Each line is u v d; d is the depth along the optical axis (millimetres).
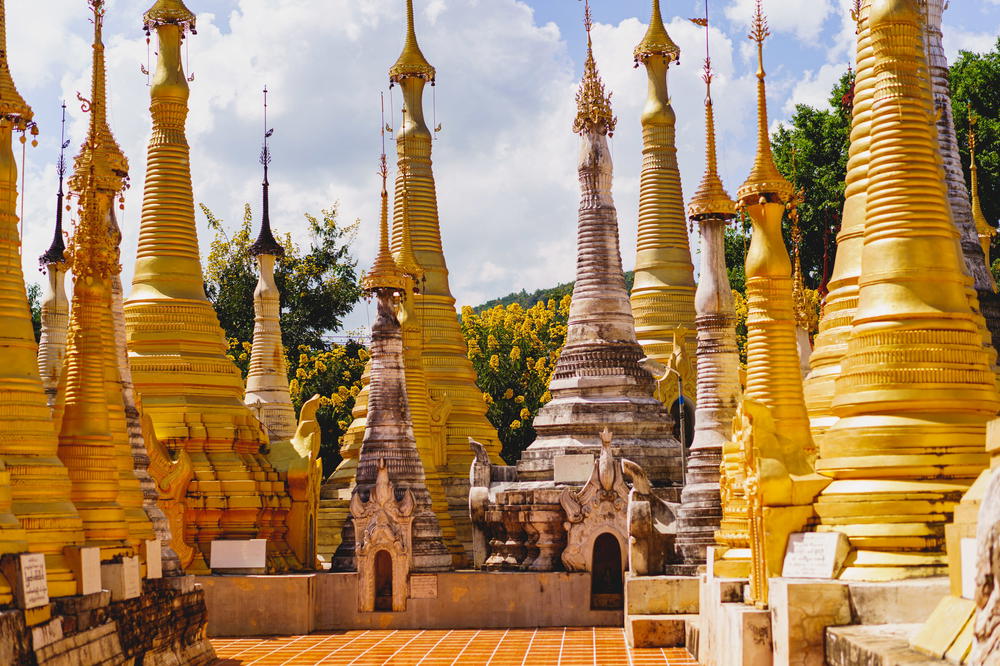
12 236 27766
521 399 70562
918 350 23375
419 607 42406
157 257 47312
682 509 39156
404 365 46750
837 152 63938
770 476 23531
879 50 24969
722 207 39750
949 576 20000
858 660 18812
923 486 22594
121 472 31297
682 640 35188
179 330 46562
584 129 47062
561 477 44031
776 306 29938
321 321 80688
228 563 42750
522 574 42406
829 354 32031
